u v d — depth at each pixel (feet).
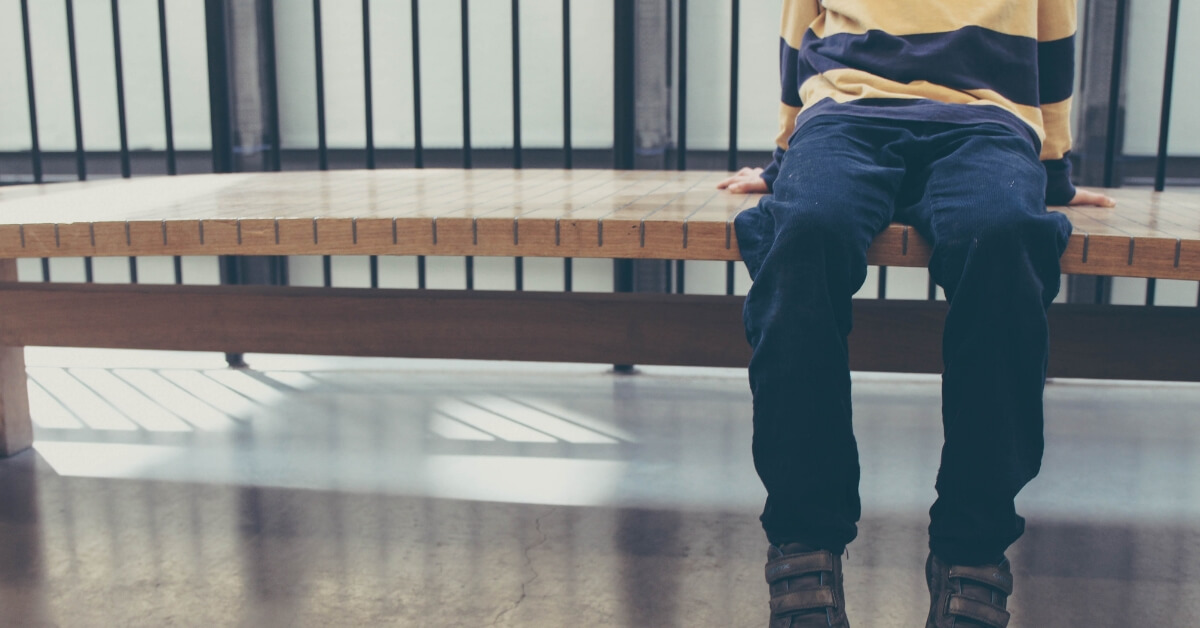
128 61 9.67
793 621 3.21
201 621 4.09
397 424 7.20
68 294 5.27
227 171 9.45
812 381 3.22
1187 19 8.50
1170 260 3.59
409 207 4.48
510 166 9.59
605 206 4.45
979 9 4.23
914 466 6.15
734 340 4.73
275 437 6.89
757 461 3.31
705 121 9.24
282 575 4.56
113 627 4.03
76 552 4.86
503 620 4.06
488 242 4.00
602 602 4.24
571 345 4.85
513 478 5.94
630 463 6.23
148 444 6.75
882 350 4.68
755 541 4.94
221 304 5.12
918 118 3.96
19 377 6.57
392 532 5.09
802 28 4.76
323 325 5.02
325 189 5.74
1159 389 8.11
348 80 9.61
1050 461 6.24
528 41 9.26
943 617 3.24
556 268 9.71
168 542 4.98
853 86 4.26
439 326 4.93
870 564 4.64
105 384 8.56
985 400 3.23
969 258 3.22
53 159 10.11
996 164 3.54
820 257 3.27
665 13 8.71
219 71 9.22
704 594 4.32
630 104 8.90
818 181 3.51
